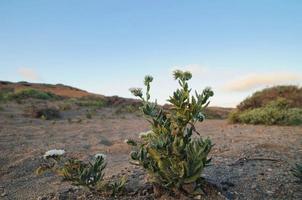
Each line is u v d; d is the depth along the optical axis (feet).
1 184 18.94
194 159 12.98
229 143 26.12
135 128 42.65
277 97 48.83
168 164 13.04
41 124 45.29
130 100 89.40
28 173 20.62
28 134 35.53
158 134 13.51
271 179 15.75
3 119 47.16
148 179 14.23
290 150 22.16
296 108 45.14
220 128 40.32
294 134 31.60
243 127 39.83
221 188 14.25
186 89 13.33
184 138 13.47
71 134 36.45
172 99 13.32
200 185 13.82
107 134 36.88
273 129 36.42
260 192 14.37
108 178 16.66
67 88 146.51
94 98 91.15
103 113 66.39
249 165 18.12
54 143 30.01
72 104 75.56
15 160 23.66
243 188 14.73
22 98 79.25
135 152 13.65
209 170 17.19
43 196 15.11
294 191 14.48
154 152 13.03
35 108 54.54
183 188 13.42
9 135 34.27
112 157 23.44
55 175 19.67
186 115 13.35
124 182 14.48
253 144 24.34
